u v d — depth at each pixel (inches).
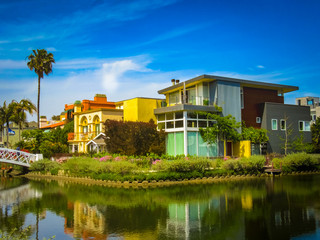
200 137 1363.2
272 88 1626.5
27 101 2071.9
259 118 1562.5
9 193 995.9
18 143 1888.5
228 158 1302.9
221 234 518.0
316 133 1792.6
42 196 917.2
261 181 1085.1
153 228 556.1
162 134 1387.8
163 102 1609.3
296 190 903.1
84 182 1167.0
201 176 1101.1
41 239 518.9
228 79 1434.5
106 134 1360.7
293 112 1630.2
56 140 1946.4
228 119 1384.1
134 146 1293.1
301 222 579.5
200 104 1414.9
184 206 718.5
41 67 2017.7
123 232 538.0
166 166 1093.1
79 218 642.2
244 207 700.7
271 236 504.4
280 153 1547.7
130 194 872.9
